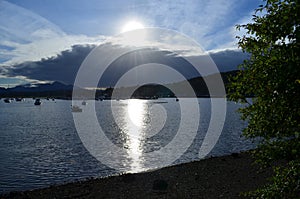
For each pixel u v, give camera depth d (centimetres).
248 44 519
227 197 1251
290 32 457
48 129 6119
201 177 1631
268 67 478
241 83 515
